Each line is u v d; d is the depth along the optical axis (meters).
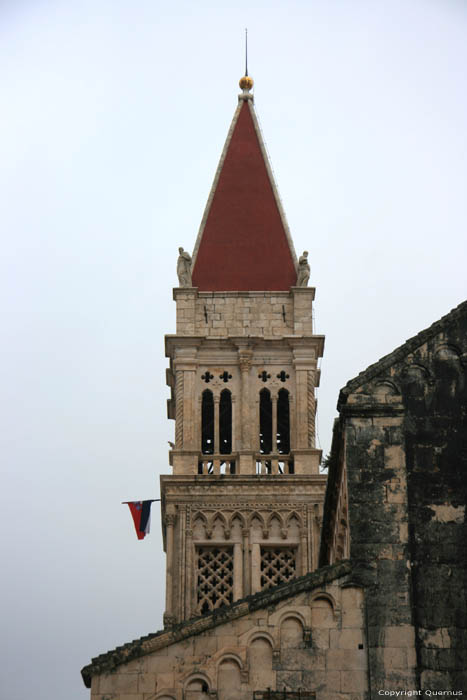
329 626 45.44
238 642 45.44
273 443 89.50
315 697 44.75
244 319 92.94
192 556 86.25
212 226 96.81
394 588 45.75
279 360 91.94
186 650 45.41
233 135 101.38
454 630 45.19
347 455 47.44
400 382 48.31
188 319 92.69
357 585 45.78
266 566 86.81
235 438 89.88
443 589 45.72
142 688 45.03
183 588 85.31
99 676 45.16
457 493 46.91
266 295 93.56
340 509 52.59
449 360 48.62
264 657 45.28
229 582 86.19
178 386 90.94
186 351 91.62
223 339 91.75
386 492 46.91
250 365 91.62
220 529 86.94
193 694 45.03
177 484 87.38
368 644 45.16
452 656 44.91
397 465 47.28
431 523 46.53
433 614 45.41
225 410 93.12
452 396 48.16
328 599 45.75
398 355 48.69
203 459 89.44
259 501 87.38
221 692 44.97
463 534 46.38
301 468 88.75
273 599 45.81
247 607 45.75
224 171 99.50
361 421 47.88
